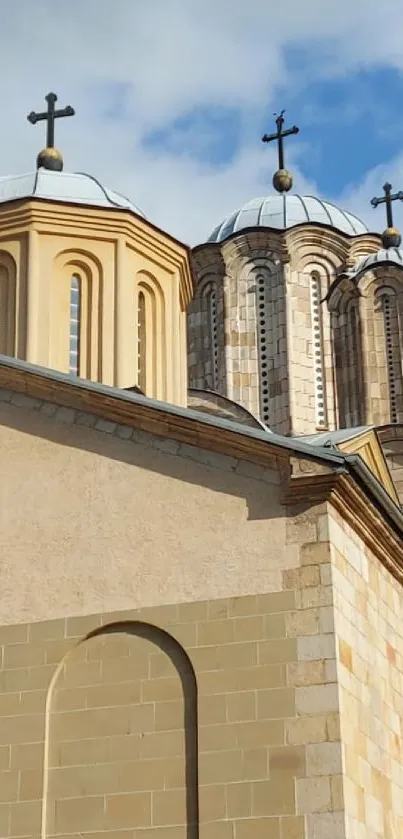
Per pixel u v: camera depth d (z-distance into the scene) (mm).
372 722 18844
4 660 19141
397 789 19516
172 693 18297
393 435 34062
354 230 40344
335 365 37375
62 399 20500
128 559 19266
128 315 28391
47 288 28125
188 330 38812
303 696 17688
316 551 18469
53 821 18016
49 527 19828
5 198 30641
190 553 19031
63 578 19422
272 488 19031
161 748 18031
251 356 37875
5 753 18562
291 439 19156
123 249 28688
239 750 17641
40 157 33406
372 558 20328
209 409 33438
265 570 18594
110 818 17828
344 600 18609
